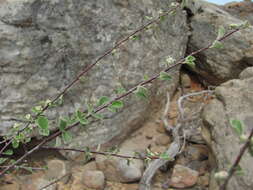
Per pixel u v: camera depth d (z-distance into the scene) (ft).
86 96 9.77
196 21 14.12
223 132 8.64
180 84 14.37
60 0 8.57
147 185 8.89
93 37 9.55
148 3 11.02
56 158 9.81
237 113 8.75
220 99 9.55
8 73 8.22
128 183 9.39
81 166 9.86
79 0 8.98
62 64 9.05
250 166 7.41
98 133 10.16
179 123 11.14
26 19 8.10
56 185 8.80
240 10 19.53
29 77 8.54
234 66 13.46
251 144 3.74
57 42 8.78
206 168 9.93
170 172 9.88
